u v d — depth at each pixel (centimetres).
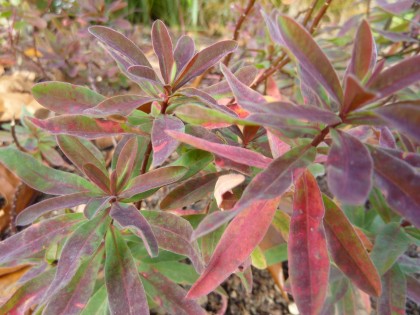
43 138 30
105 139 34
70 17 40
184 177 17
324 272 13
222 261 14
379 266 18
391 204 11
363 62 12
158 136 14
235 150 13
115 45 16
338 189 10
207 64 17
